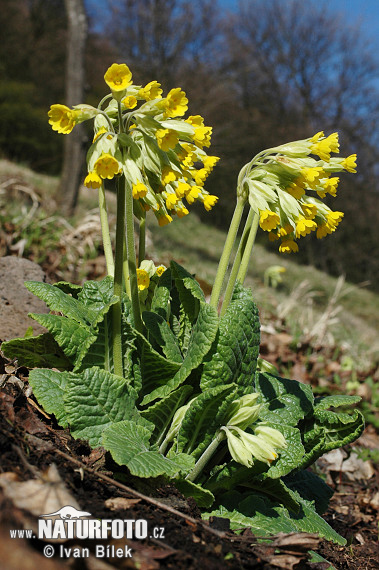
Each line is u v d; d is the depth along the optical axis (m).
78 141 1.57
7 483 0.25
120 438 0.31
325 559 0.36
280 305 1.17
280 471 0.34
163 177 0.31
